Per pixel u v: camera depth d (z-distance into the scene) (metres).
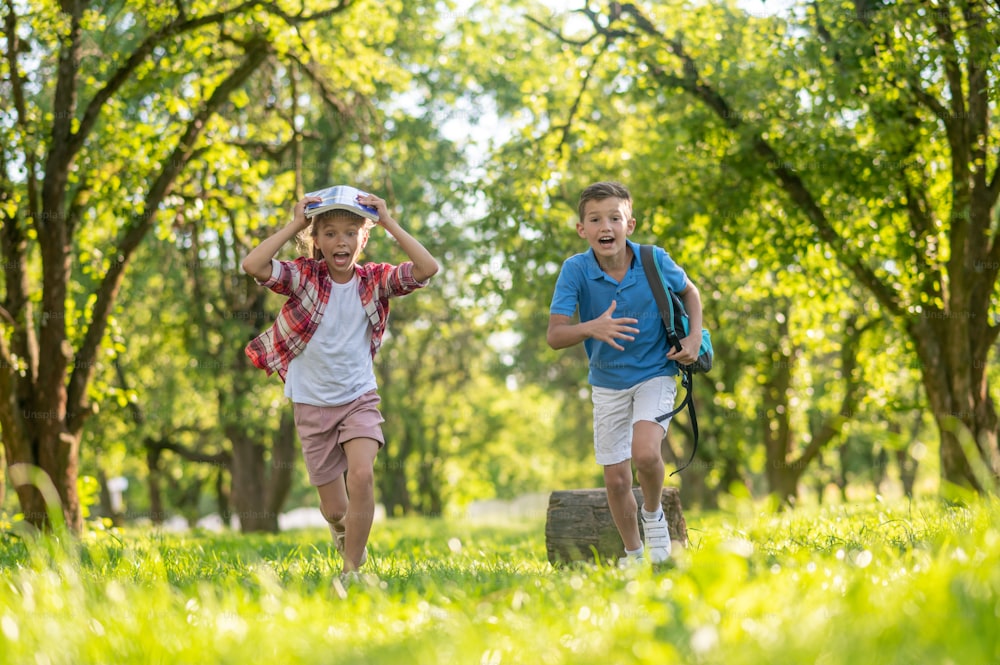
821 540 5.64
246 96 14.58
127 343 22.48
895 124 12.51
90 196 13.63
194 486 35.88
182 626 2.88
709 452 25.70
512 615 2.86
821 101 12.73
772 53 13.52
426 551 8.88
